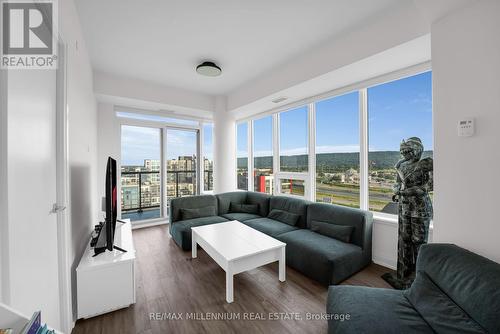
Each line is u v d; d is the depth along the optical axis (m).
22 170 1.03
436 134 1.63
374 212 2.88
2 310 0.70
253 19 2.17
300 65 2.95
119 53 2.82
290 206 3.51
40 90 1.27
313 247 2.40
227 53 2.83
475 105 1.42
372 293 1.51
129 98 3.66
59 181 1.55
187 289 2.19
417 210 2.11
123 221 3.01
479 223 1.41
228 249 2.20
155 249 3.23
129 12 2.05
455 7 1.49
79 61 2.17
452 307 1.16
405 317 1.27
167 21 2.19
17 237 0.97
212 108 4.59
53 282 1.44
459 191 1.50
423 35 1.85
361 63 2.37
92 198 3.18
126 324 1.71
